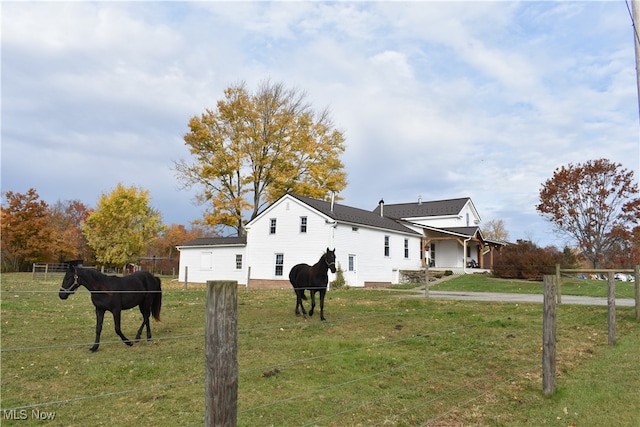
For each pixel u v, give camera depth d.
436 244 41.06
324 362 8.17
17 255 43.38
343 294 21.67
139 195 42.12
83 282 9.05
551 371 6.58
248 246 32.84
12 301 17.58
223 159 39.16
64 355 8.67
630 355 8.50
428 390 6.83
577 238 31.58
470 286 26.95
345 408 6.04
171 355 8.73
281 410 5.89
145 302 10.13
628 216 30.00
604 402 6.19
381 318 13.22
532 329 11.39
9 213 42.84
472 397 6.55
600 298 18.86
